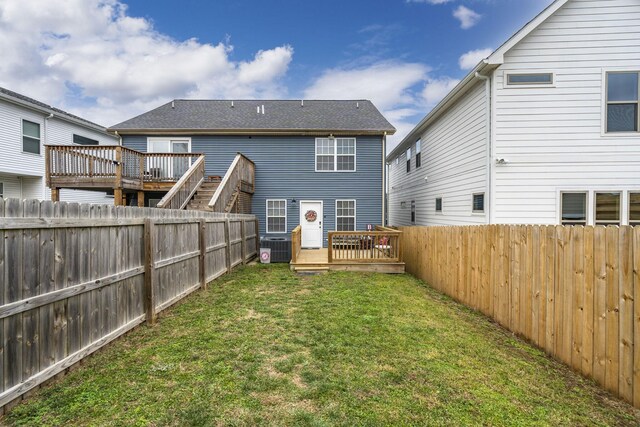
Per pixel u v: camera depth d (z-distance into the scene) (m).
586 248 3.21
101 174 9.50
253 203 13.54
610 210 7.65
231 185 10.12
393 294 6.33
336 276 8.08
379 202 13.63
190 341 3.87
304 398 2.71
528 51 7.78
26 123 12.99
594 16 7.61
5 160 12.10
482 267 5.27
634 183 7.57
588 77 7.66
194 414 2.47
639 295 2.65
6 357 2.44
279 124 13.77
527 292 4.13
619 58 7.57
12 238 2.51
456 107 9.98
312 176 13.62
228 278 7.74
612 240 2.92
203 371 3.14
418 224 14.47
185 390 2.80
